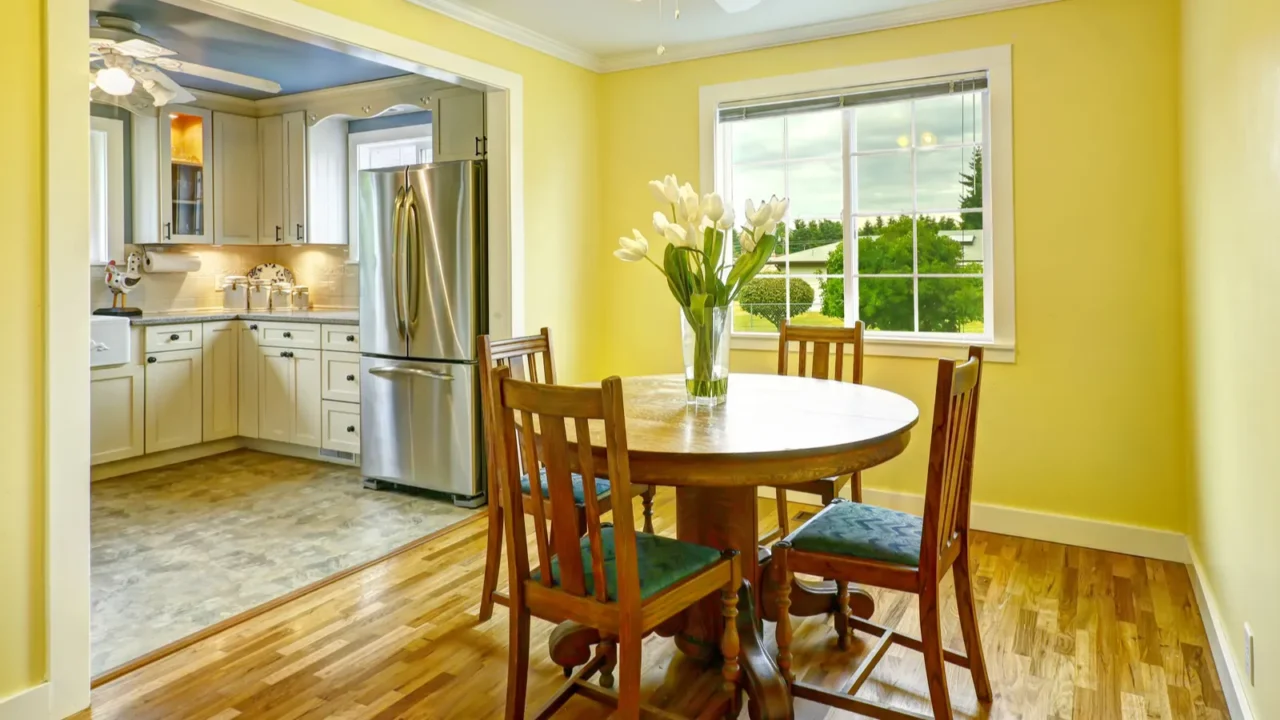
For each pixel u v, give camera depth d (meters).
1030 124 3.28
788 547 1.96
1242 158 1.89
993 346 3.39
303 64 4.29
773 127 3.99
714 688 2.15
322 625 2.53
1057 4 3.20
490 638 2.45
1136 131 3.08
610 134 4.36
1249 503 1.86
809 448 1.74
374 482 4.25
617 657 2.30
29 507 1.98
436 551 3.23
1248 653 1.85
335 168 5.25
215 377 4.96
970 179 3.54
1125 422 3.16
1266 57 1.63
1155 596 2.72
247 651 2.35
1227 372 2.14
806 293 3.96
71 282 2.04
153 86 3.32
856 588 2.75
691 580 1.78
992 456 3.44
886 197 3.72
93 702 2.07
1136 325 3.12
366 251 4.15
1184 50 2.81
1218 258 2.24
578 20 3.61
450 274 3.87
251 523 3.61
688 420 2.04
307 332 4.73
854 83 3.65
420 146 5.12
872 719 1.99
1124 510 3.18
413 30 3.23
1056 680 2.16
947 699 1.78
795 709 2.06
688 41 3.94
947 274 3.61
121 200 4.80
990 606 2.66
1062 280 3.25
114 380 4.38
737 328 4.13
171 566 3.06
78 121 2.05
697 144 4.09
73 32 2.03
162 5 3.38
